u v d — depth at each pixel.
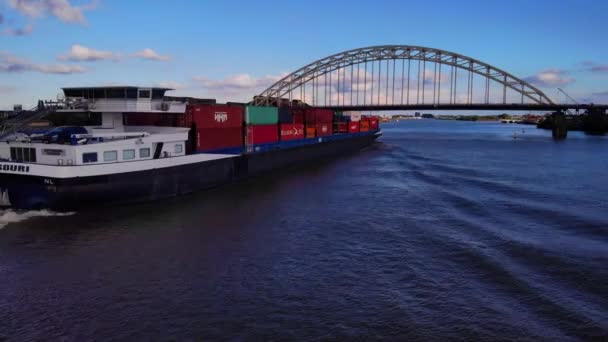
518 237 23.42
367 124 91.81
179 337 13.63
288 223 26.81
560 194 36.06
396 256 20.91
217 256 20.77
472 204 32.16
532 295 16.39
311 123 62.28
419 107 129.12
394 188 39.62
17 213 26.95
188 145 35.59
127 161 29.27
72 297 16.19
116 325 14.28
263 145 47.38
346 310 15.45
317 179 45.16
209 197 34.47
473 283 17.66
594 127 143.00
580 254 20.62
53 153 27.56
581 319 14.61
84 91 31.83
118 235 23.64
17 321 14.44
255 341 13.49
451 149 86.44
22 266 19.03
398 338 13.62
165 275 18.36
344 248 22.12
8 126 30.83
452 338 13.59
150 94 32.06
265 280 18.00
